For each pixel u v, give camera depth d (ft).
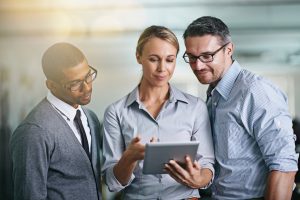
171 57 6.98
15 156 6.72
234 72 7.61
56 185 6.93
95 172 7.35
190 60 7.52
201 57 7.34
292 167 6.92
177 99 7.40
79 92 7.04
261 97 7.11
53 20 20.84
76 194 7.00
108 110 7.54
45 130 6.78
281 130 6.95
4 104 23.93
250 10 20.68
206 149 7.39
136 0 18.92
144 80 7.46
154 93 7.47
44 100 7.32
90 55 31.19
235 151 7.36
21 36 22.70
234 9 20.54
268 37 25.88
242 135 7.34
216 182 7.61
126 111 7.42
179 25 21.38
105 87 41.75
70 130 7.07
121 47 27.94
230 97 7.45
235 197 7.42
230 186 7.44
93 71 7.23
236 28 22.97
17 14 20.27
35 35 22.52
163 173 6.77
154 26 7.14
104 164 7.37
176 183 7.22
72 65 6.89
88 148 7.34
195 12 20.53
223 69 7.52
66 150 6.93
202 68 7.38
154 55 6.93
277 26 22.63
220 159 7.52
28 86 27.50
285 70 38.11
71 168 6.97
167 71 7.00
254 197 7.32
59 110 7.22
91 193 7.13
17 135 6.79
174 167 6.52
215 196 7.67
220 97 7.63
